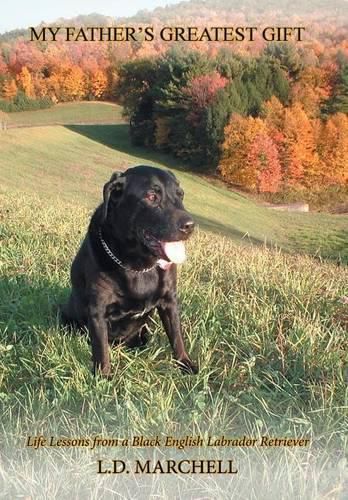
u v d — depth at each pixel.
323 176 26.34
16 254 3.16
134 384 1.91
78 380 1.91
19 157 21.75
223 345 2.18
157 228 1.90
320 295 2.67
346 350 2.12
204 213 19.39
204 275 3.02
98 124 31.89
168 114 28.16
